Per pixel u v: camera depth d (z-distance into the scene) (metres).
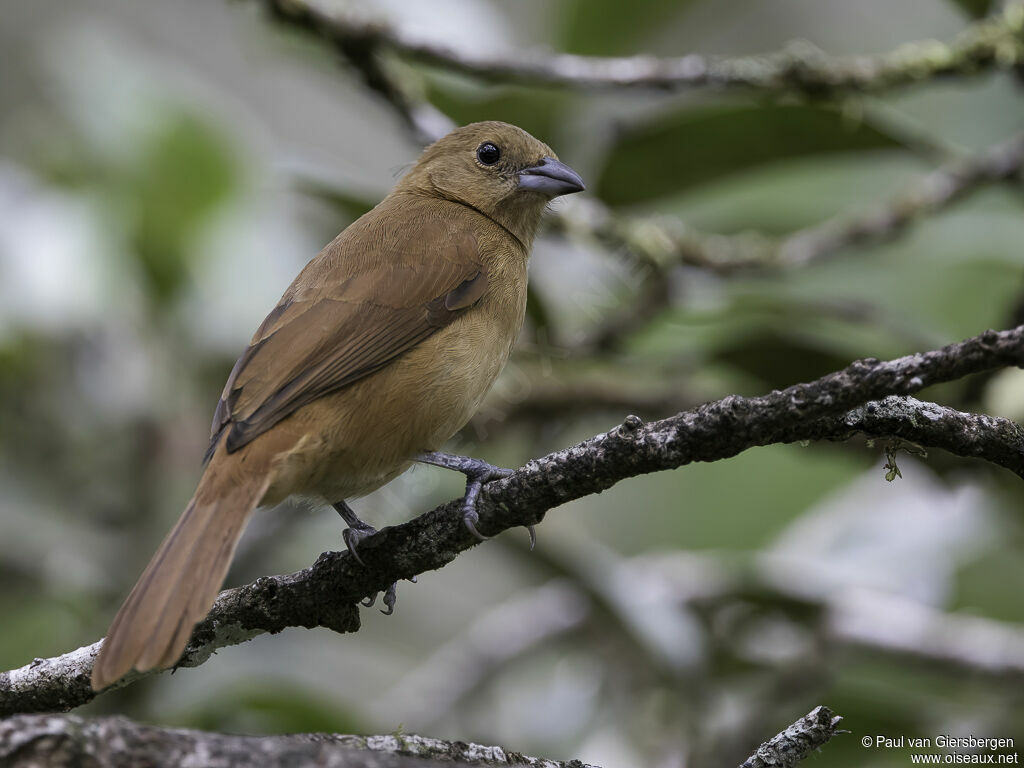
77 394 11.36
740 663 11.05
